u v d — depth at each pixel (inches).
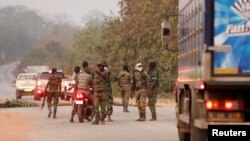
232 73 747.4
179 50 1061.1
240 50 752.3
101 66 1464.1
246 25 754.8
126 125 1419.8
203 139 807.1
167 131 1266.0
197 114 809.5
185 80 958.4
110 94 1499.8
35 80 3048.7
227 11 756.6
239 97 753.6
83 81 1537.9
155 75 1541.6
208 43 754.8
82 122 1530.5
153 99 1545.3
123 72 1878.7
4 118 1653.5
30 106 2332.7
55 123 1509.6
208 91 753.6
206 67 745.0
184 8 987.9
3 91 4985.2
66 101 2659.9
